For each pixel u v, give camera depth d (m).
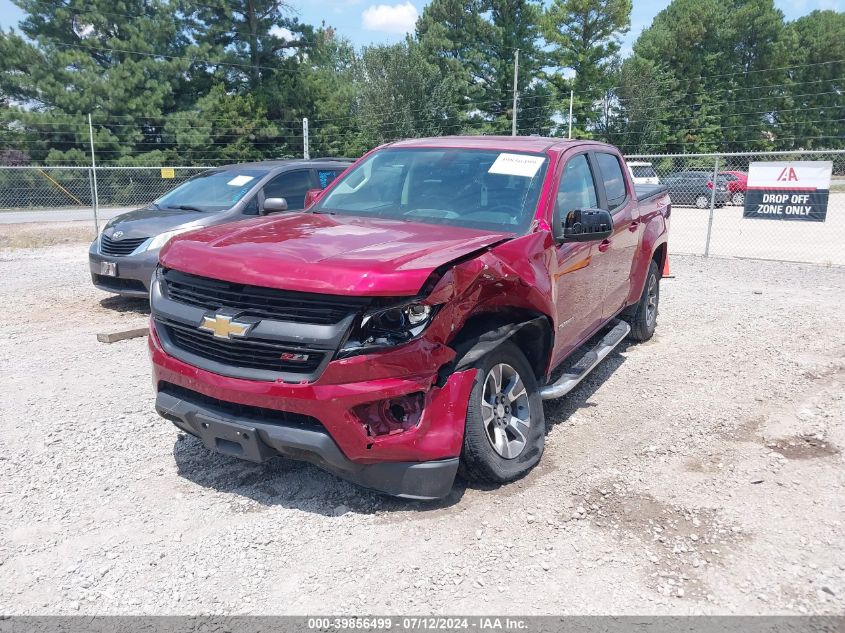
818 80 66.69
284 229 4.26
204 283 3.76
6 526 3.71
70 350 7.01
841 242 17.53
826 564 3.35
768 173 12.84
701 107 62.56
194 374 3.67
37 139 38.88
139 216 8.91
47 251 15.48
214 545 3.53
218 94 44.50
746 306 9.22
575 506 3.87
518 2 56.62
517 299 4.02
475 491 4.04
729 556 3.41
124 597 3.14
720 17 62.84
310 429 3.46
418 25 60.53
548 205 4.59
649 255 6.76
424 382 3.52
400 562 3.37
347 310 3.38
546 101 56.62
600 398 5.66
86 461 4.45
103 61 43.56
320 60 50.34
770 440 4.77
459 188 4.81
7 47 39.00
